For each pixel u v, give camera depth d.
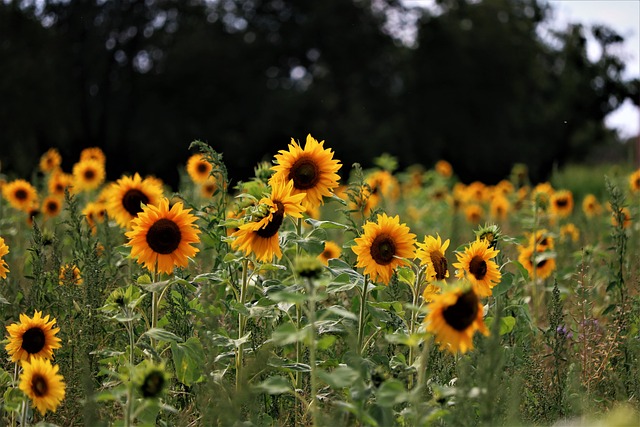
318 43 43.16
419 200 13.43
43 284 5.03
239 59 41.00
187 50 39.88
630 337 4.75
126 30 39.75
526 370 4.20
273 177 4.30
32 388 3.53
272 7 43.22
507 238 4.62
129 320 3.69
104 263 5.12
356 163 4.82
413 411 3.23
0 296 4.57
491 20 46.47
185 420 3.84
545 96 49.34
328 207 9.95
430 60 45.09
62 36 38.56
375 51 43.94
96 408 3.63
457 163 46.56
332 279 3.92
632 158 12.48
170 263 4.05
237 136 41.41
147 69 41.16
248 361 3.92
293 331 3.21
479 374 3.36
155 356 3.76
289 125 41.03
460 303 3.14
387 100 43.94
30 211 7.93
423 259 3.90
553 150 49.19
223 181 4.72
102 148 39.44
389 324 4.16
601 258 6.73
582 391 4.25
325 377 3.08
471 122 45.41
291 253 4.88
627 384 4.42
